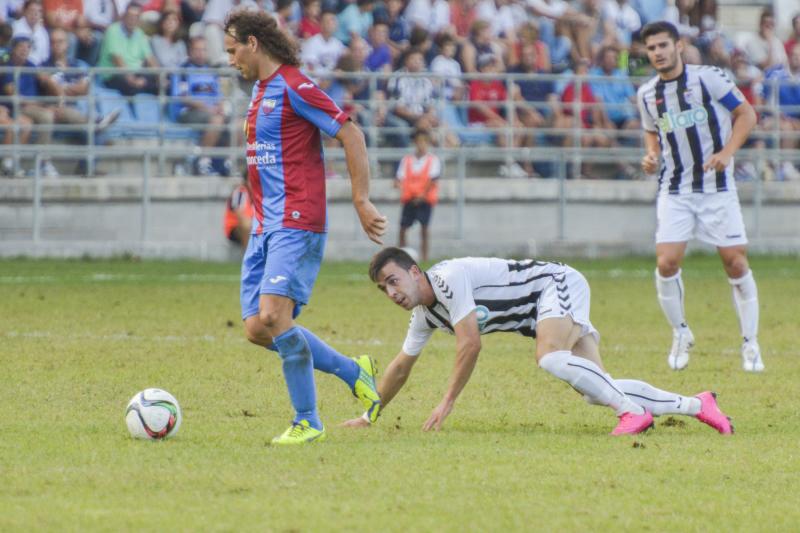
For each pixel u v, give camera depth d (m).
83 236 75.31
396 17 81.81
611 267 74.31
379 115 79.69
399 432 24.42
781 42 91.00
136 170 78.19
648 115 37.53
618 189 81.69
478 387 31.23
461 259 24.25
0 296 53.50
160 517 17.00
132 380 31.33
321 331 43.38
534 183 80.44
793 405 28.98
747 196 82.69
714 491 19.14
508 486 19.22
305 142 23.28
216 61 79.81
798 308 53.25
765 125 85.62
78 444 22.36
